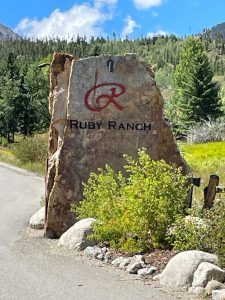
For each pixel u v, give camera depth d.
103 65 10.18
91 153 10.05
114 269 7.10
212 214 7.25
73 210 9.40
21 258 7.79
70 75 10.17
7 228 10.45
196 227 7.36
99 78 10.18
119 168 10.10
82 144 10.06
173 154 10.27
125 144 10.16
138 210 7.69
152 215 7.72
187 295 5.98
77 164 9.98
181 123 63.94
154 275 6.73
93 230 8.20
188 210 8.08
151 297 5.92
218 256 6.68
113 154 10.11
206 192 9.53
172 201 7.87
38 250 8.32
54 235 9.64
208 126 46.38
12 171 25.17
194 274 6.25
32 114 85.19
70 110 10.08
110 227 7.94
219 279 6.17
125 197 8.08
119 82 10.18
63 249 8.24
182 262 6.42
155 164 8.17
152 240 7.78
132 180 8.08
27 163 28.20
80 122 10.09
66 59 10.40
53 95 10.38
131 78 10.19
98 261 7.50
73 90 10.12
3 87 84.69
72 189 9.84
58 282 6.52
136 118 10.20
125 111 10.18
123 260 7.30
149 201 7.72
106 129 10.12
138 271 6.85
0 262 7.56
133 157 10.15
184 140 49.62
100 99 10.13
